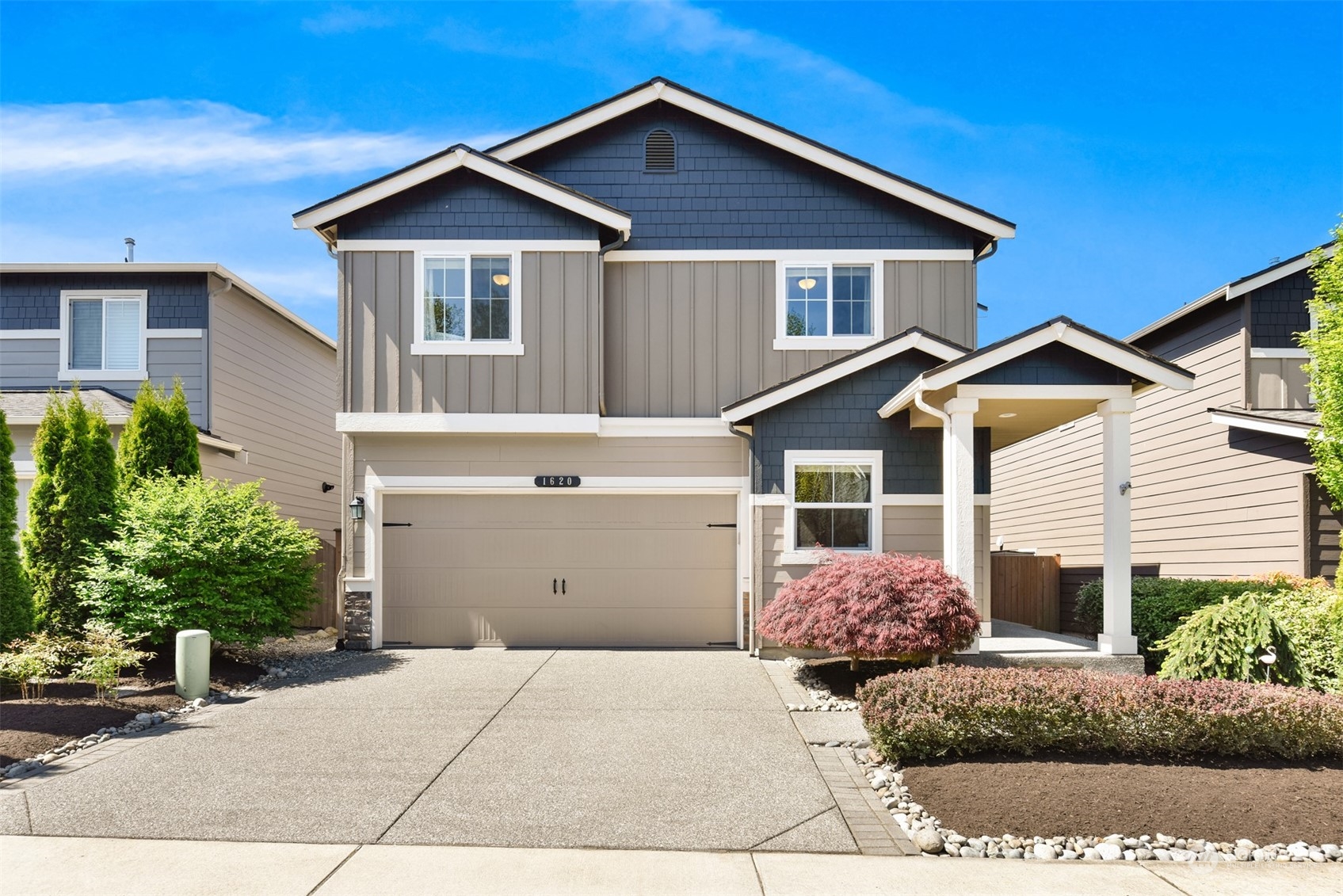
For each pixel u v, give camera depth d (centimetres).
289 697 870
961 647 923
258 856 483
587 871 468
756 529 1116
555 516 1206
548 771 631
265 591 1048
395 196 1188
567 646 1194
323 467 1944
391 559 1203
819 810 559
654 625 1198
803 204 1265
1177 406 1458
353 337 1173
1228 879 463
